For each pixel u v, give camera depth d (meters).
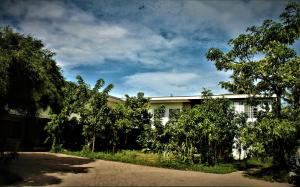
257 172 16.91
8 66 12.26
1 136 15.16
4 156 14.62
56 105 18.52
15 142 24.20
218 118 19.16
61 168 16.06
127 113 25.70
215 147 19.95
